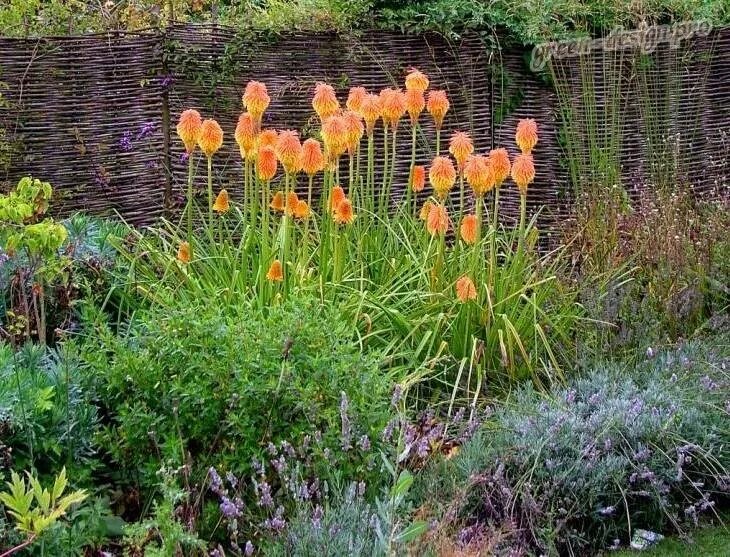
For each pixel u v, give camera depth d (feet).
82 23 19.60
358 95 14.83
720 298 16.33
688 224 17.97
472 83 20.65
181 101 18.69
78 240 14.61
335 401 10.40
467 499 10.41
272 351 10.32
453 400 12.80
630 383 12.80
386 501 9.65
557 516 10.69
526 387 13.28
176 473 9.53
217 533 9.91
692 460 11.60
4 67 17.56
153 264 15.26
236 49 18.75
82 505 9.87
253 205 14.28
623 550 10.85
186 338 10.54
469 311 13.78
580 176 21.26
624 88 21.71
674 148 21.43
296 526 9.11
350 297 13.83
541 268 16.01
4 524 8.61
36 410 9.70
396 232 15.94
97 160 18.40
